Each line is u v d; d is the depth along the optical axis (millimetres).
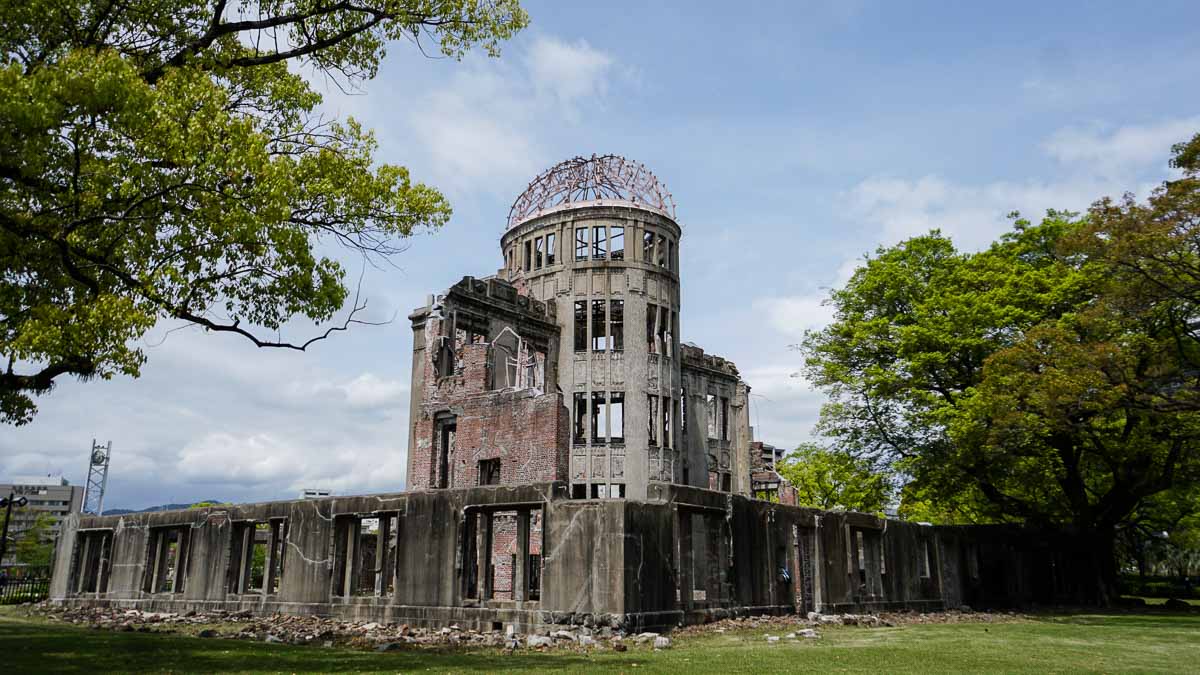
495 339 33969
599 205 38500
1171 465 34406
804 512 24625
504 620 19734
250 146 13625
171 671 10711
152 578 29094
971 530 32531
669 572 19594
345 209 16734
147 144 13000
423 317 35375
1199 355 28531
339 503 23891
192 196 13422
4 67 12305
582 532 19016
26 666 11016
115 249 13953
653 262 38812
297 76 17219
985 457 33000
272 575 25641
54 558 33469
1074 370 28125
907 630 20812
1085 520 36625
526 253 39969
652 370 37688
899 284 37625
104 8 14219
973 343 33500
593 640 16406
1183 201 25750
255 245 14086
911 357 35156
